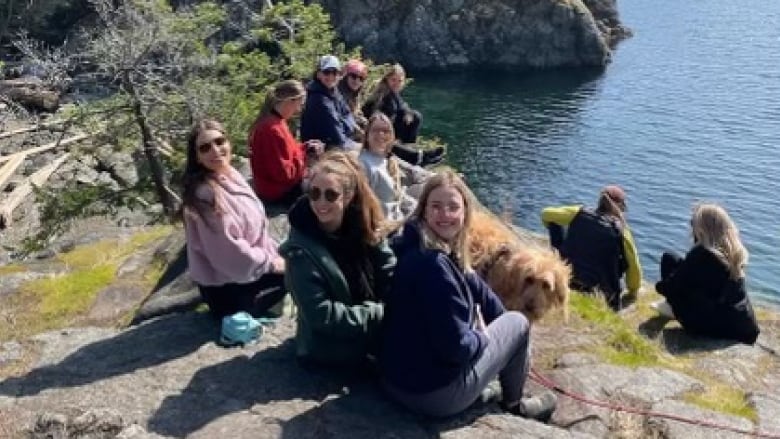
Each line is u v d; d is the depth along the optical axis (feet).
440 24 177.06
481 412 16.48
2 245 66.18
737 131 118.73
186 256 25.66
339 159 15.65
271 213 27.07
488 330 15.75
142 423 15.98
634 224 85.30
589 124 127.65
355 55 71.15
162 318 20.71
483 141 120.37
